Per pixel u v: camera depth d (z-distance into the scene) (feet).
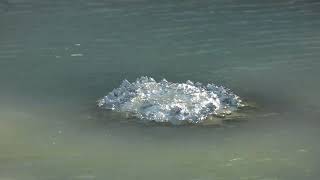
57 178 288.10
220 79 389.39
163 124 336.08
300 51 424.46
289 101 363.15
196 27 461.37
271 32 452.76
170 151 312.91
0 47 428.56
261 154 310.65
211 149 314.96
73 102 359.87
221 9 493.77
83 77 390.42
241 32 453.17
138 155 309.01
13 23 467.93
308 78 390.63
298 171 296.51
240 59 414.00
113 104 354.33
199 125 335.47
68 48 428.97
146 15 483.51
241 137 325.01
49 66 405.39
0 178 286.87
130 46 432.66
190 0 511.40
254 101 362.53
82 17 480.64
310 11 488.85
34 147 314.76
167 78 388.98
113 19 477.36
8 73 394.93
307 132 330.54
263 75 394.52
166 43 436.76
